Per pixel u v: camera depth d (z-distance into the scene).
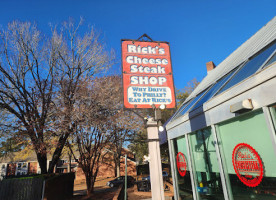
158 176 5.60
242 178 4.30
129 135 20.33
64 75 15.39
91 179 15.52
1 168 38.31
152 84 6.53
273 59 3.78
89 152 15.59
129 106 6.17
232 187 4.64
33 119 13.29
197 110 6.11
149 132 5.96
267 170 3.64
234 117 4.49
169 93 6.52
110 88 15.86
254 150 3.97
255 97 3.83
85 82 14.84
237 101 4.33
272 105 3.53
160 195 5.46
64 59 15.71
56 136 14.22
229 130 4.80
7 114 14.28
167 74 6.73
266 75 3.53
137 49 6.91
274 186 3.45
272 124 3.49
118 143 21.80
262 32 6.98
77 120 13.23
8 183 11.02
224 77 6.62
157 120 6.00
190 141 6.97
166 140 9.61
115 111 16.81
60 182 13.30
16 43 14.71
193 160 6.79
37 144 12.52
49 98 14.09
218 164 5.08
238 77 4.98
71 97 14.46
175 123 8.05
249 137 4.13
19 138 13.00
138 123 18.88
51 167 14.61
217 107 5.08
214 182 5.42
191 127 6.62
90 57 16.69
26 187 10.76
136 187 16.03
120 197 11.66
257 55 5.20
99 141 16.06
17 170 38.88
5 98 13.96
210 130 5.64
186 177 7.27
